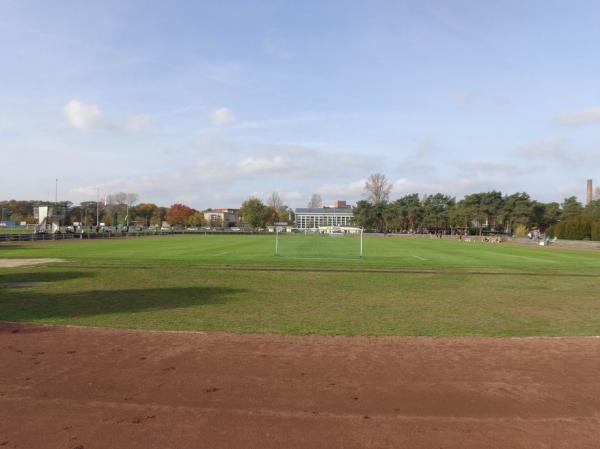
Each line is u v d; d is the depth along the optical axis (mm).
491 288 20344
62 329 11297
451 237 116125
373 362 8711
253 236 111625
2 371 7945
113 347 9609
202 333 10977
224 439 5520
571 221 77625
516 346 10023
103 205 180250
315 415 6242
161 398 6773
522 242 85312
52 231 82812
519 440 5586
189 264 29922
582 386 7484
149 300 16156
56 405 6480
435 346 9977
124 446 5336
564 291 19562
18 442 5406
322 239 90750
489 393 7133
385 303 15961
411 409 6488
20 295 17109
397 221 153875
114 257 35719
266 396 6902
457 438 5621
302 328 11703
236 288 19375
